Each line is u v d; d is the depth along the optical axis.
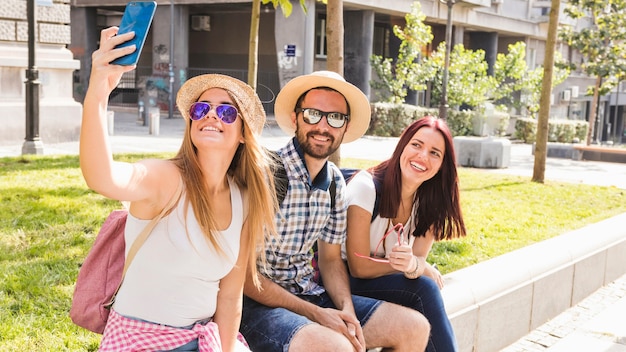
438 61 27.70
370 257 3.52
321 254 3.43
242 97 2.50
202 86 2.49
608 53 23.75
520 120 29.67
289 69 25.97
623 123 48.69
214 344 2.51
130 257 2.40
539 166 12.23
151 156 12.04
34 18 11.98
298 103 3.24
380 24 32.59
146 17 2.03
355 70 27.91
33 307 4.08
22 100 14.50
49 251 5.21
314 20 26.05
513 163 18.03
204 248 2.43
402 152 3.57
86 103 1.99
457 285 4.57
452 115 28.06
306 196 3.14
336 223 3.33
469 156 16.31
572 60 39.38
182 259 2.39
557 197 10.43
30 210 6.46
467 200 9.45
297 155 3.15
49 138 14.86
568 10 24.12
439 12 30.05
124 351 2.42
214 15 33.19
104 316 2.59
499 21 33.75
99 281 2.61
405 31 26.89
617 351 5.07
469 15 31.72
